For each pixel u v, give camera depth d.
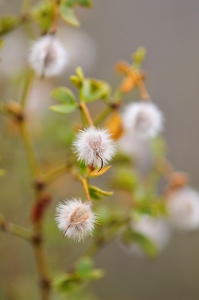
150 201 0.25
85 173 0.21
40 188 0.24
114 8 0.39
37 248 0.24
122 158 0.26
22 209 0.31
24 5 0.24
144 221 0.26
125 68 0.23
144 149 0.27
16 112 0.24
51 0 0.23
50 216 0.28
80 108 0.22
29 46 0.24
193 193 0.25
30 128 0.28
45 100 0.29
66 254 0.30
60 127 0.28
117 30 0.39
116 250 0.39
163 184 0.35
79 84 0.22
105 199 0.27
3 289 0.31
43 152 0.28
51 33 0.22
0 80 0.29
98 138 0.20
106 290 0.38
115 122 0.23
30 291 0.30
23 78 0.28
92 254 0.25
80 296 0.28
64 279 0.23
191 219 0.25
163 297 0.39
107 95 0.23
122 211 0.26
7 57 0.29
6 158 0.29
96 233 0.25
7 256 0.32
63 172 0.24
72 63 0.29
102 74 0.36
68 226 0.20
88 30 0.38
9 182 0.30
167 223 0.27
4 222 0.24
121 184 0.25
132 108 0.23
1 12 0.30
